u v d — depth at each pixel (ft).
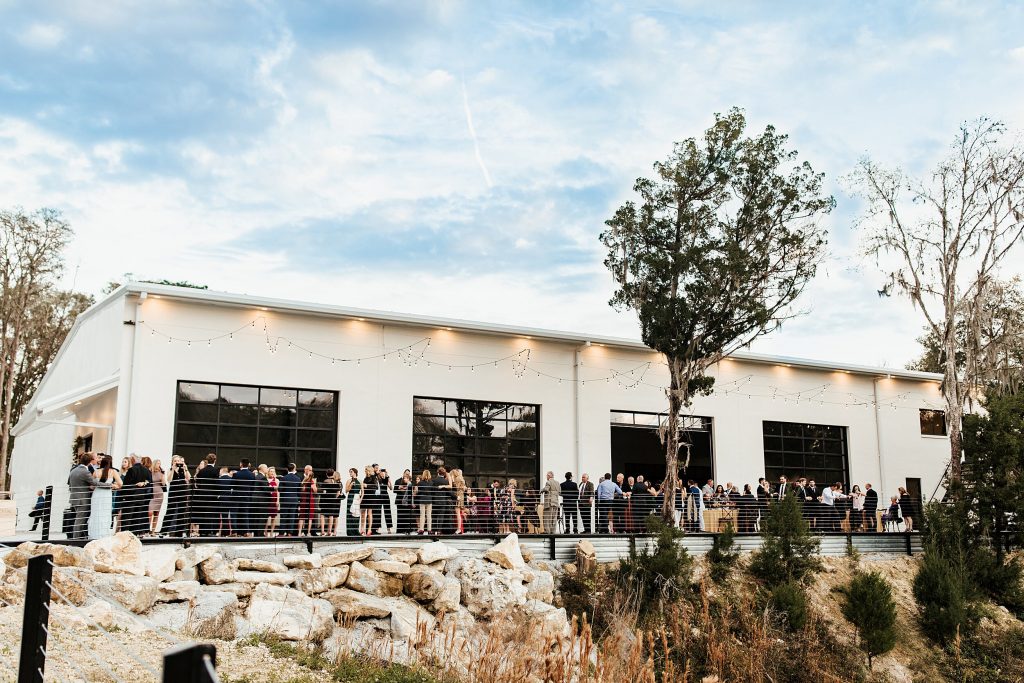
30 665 19.10
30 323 151.33
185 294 68.64
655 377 93.20
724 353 82.07
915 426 112.16
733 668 56.75
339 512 63.46
